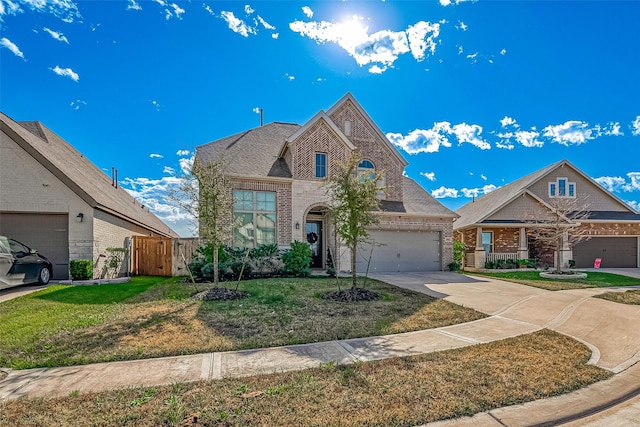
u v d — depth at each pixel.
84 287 10.38
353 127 18.05
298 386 3.77
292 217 15.55
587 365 4.65
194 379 3.97
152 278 13.33
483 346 5.32
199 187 9.38
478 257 20.00
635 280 14.77
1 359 4.60
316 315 7.18
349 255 16.47
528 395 3.71
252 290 9.88
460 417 3.25
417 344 5.40
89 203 12.09
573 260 21.33
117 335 5.65
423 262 18.00
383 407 3.36
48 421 3.02
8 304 7.90
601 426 3.19
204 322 6.50
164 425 2.98
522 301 9.28
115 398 3.46
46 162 11.83
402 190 18.81
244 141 17.67
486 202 24.84
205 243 12.62
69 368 4.33
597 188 23.31
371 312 7.55
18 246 10.25
